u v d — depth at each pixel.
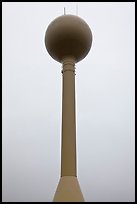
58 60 19.73
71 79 18.22
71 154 16.33
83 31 19.16
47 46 19.78
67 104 17.45
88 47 19.78
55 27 19.09
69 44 18.89
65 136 16.75
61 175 15.99
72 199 14.61
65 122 17.09
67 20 19.03
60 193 14.94
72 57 19.06
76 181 15.62
